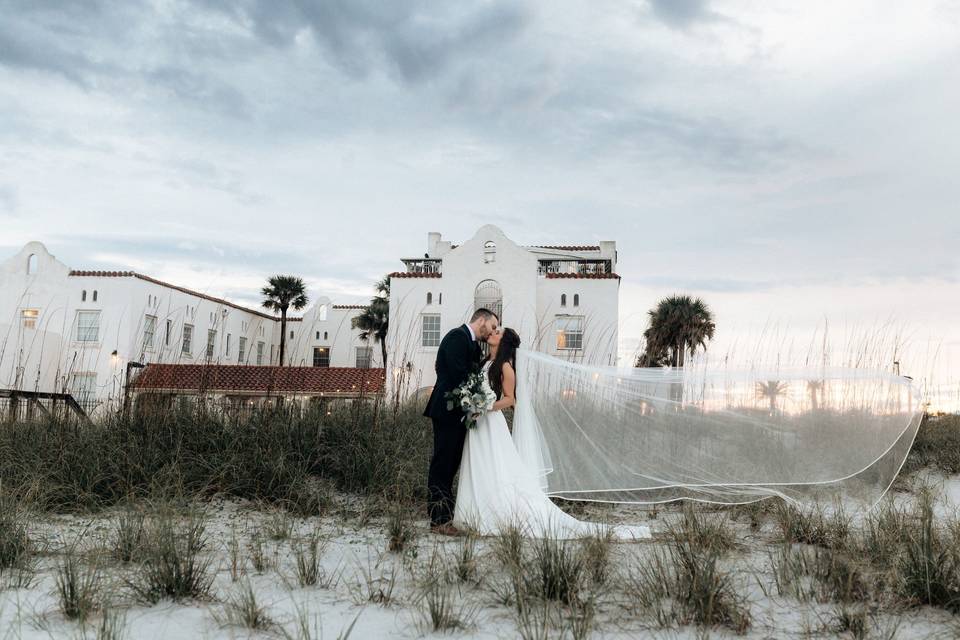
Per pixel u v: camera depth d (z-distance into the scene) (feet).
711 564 11.84
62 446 22.35
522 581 11.78
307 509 19.45
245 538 16.29
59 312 95.40
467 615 10.94
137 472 20.83
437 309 86.94
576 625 10.23
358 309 135.33
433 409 18.06
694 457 19.67
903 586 11.71
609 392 20.16
